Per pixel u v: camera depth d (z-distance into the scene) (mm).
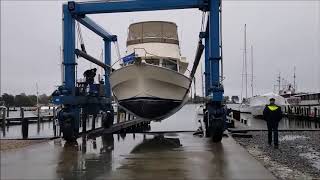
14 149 11797
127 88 15445
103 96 19531
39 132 24562
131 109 16203
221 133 13695
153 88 15141
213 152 10953
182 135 16500
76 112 15016
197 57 19344
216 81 14328
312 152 12930
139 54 17453
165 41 17766
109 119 19391
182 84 16516
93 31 19125
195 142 13633
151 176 7793
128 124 23031
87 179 7578
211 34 14445
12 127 32312
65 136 14273
